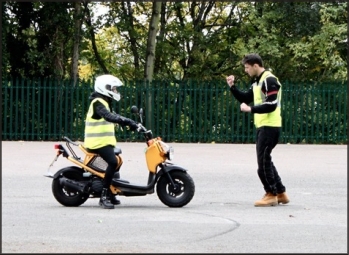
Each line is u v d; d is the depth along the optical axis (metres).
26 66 31.59
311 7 35.47
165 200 13.21
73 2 32.06
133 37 36.12
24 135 29.42
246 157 23.17
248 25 37.00
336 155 24.45
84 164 13.14
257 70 13.66
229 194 15.12
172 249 9.66
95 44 37.41
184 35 36.44
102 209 12.98
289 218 12.25
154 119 29.66
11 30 30.95
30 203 13.62
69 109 29.58
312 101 29.70
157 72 37.31
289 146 28.30
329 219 12.19
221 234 10.77
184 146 27.59
